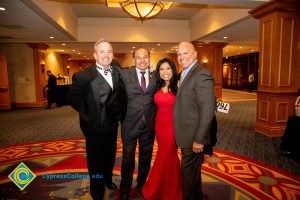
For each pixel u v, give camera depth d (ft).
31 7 17.42
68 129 19.74
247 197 8.27
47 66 42.68
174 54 54.08
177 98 6.48
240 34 29.81
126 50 48.67
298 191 8.72
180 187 7.91
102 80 7.18
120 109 7.48
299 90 16.52
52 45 37.83
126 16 34.09
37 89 36.14
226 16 24.45
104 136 7.45
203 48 38.06
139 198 8.13
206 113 5.76
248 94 51.24
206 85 5.91
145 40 35.88
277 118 16.55
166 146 7.58
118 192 8.54
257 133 17.61
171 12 32.32
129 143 7.62
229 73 69.36
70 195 8.43
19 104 35.99
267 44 16.89
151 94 7.62
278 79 16.34
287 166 11.17
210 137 6.17
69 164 11.55
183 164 6.45
